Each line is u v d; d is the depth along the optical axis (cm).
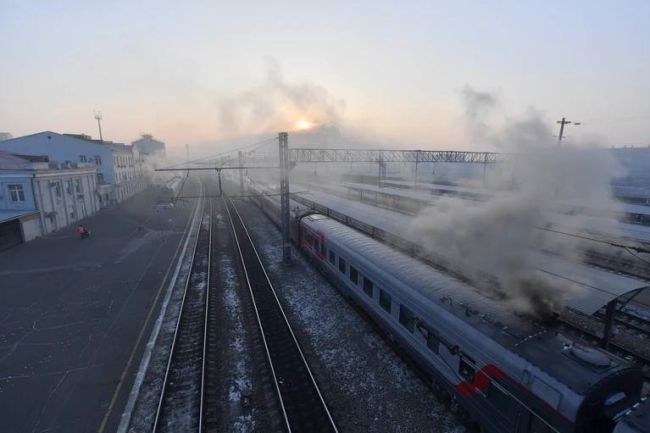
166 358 1148
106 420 880
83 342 1247
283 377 1037
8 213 2717
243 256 2264
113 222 3562
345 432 844
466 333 802
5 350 1198
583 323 1343
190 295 1650
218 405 941
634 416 508
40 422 873
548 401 603
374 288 1227
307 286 1730
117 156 5169
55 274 1959
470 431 830
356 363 1102
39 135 4416
